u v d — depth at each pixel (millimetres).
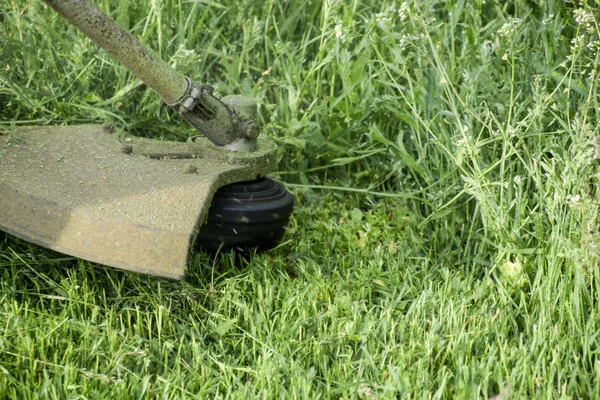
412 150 2465
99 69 2527
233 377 2076
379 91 2510
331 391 2061
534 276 2238
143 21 2570
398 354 2111
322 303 2215
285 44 2539
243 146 2264
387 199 2473
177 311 2188
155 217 2115
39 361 2064
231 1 2633
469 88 2314
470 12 2400
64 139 2271
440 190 2348
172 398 2045
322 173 2529
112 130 2330
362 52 2486
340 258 2318
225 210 2236
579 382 2084
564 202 2191
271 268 2287
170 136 2492
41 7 2559
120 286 2199
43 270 2227
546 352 2107
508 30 2254
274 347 2127
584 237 2109
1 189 2154
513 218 2295
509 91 2328
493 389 2078
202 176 2193
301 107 2557
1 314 2131
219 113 2248
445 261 2311
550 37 2334
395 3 2525
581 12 2215
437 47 2340
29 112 2455
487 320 2156
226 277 2264
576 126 2193
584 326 2135
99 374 2051
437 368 2111
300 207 2443
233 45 2562
